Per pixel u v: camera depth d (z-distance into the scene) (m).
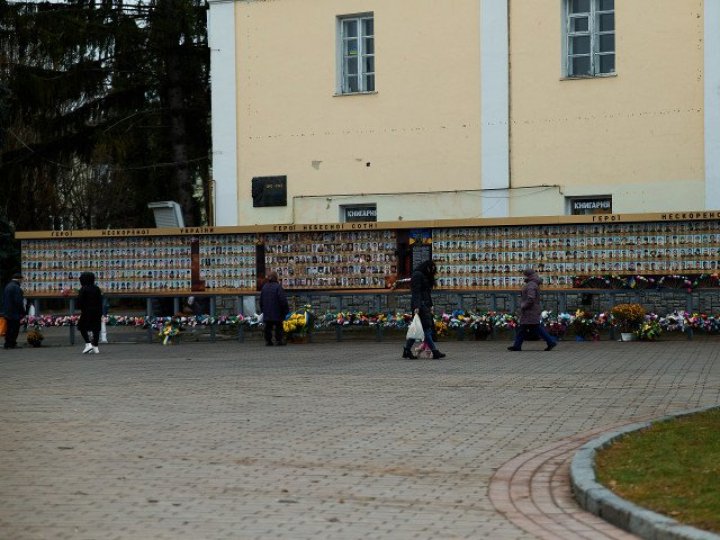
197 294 26.81
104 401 14.91
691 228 23.30
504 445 11.14
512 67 28.89
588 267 23.97
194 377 17.95
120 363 21.27
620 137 27.89
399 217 30.02
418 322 20.72
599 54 28.33
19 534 7.81
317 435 11.84
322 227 25.66
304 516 8.28
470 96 29.31
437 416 13.10
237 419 13.05
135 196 42.19
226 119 31.67
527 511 8.41
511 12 28.88
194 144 36.72
